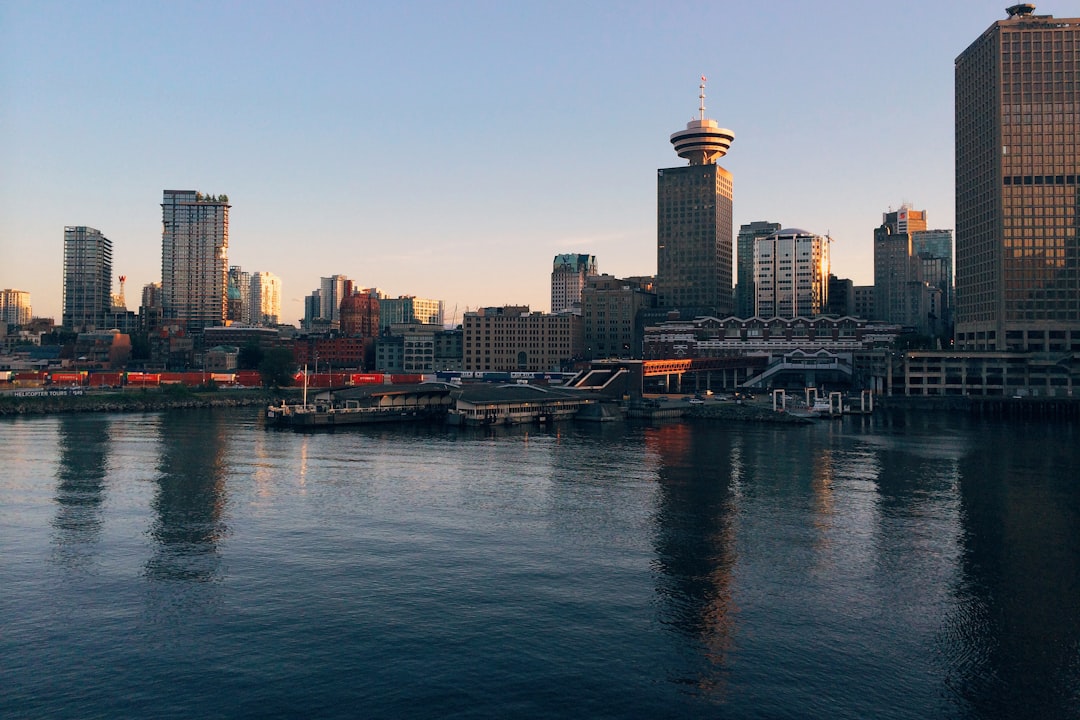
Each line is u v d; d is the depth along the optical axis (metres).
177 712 48.28
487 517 95.38
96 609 64.25
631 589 69.75
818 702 50.03
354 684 51.84
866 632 60.56
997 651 57.31
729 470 130.50
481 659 55.56
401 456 145.25
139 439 166.88
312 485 114.56
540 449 157.75
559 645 57.97
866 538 86.25
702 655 56.47
